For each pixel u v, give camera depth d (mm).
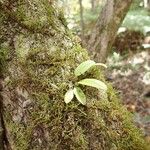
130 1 490
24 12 218
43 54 212
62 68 211
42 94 204
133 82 816
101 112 208
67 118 199
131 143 211
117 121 212
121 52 975
